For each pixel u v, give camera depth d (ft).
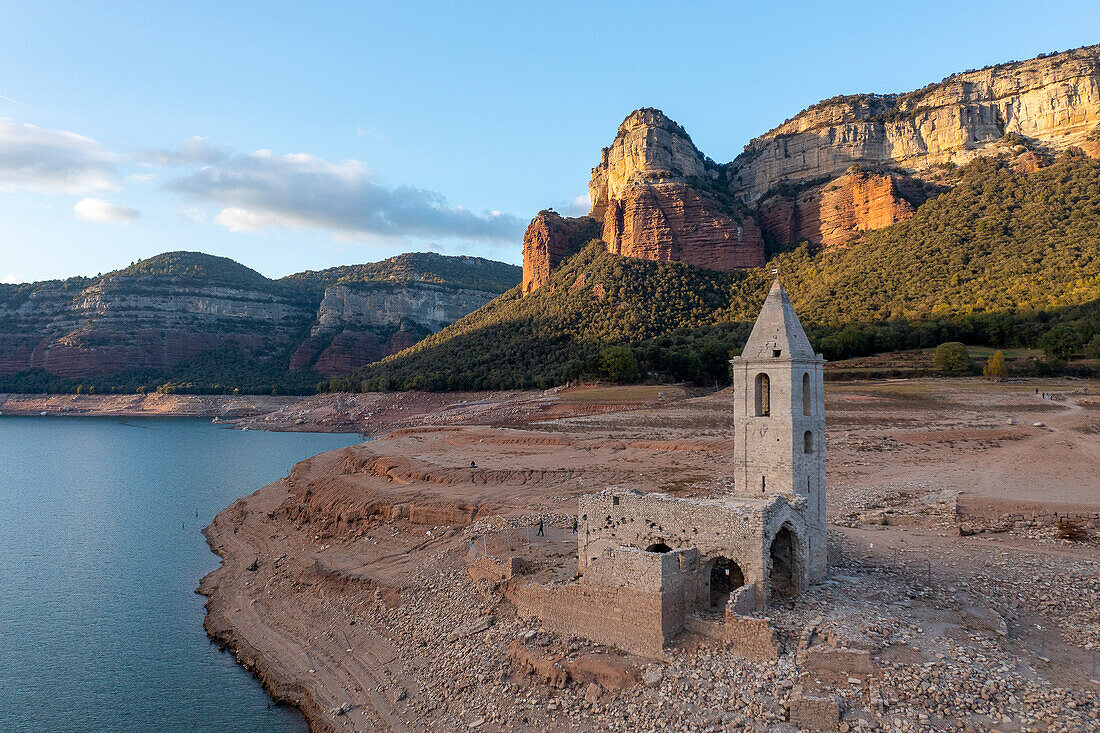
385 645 123.95
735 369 107.76
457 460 246.68
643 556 90.94
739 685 79.92
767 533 90.94
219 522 243.19
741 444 106.01
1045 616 95.55
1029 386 317.01
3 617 156.66
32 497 303.68
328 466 282.36
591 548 108.88
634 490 108.27
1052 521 136.46
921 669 78.18
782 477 101.30
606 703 85.46
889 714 72.18
